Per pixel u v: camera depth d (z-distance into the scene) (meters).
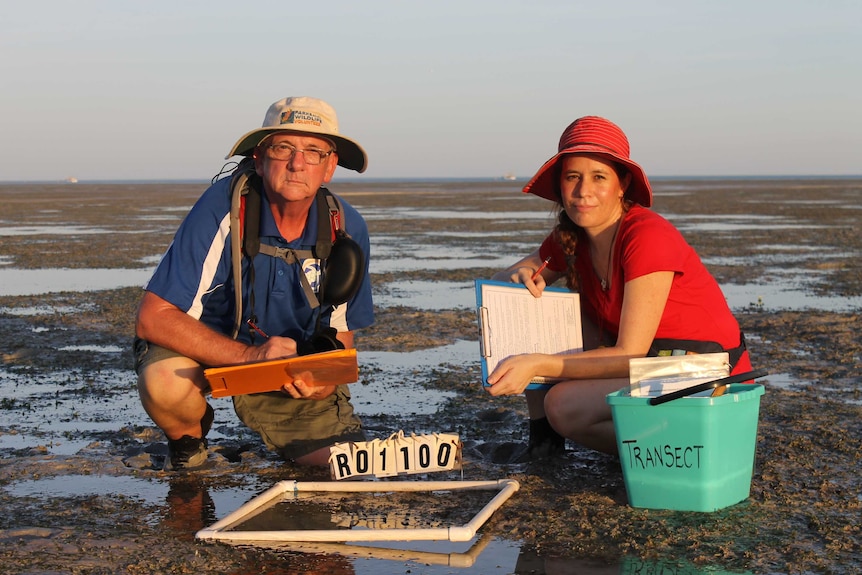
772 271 16.11
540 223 32.22
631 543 3.63
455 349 8.84
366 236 4.79
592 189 4.35
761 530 3.77
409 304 12.02
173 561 3.50
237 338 4.56
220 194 4.40
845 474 4.55
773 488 4.31
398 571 3.40
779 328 9.73
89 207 48.69
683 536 3.69
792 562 3.45
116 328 9.87
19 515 4.03
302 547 3.64
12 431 5.58
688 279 4.35
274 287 4.46
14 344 8.85
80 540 3.72
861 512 3.99
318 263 4.50
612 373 4.33
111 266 17.23
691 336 4.37
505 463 4.86
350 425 4.84
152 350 4.45
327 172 4.45
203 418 4.74
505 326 4.43
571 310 4.62
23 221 34.06
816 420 5.72
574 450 5.03
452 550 3.60
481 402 6.44
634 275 4.27
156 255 19.64
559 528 3.81
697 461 3.90
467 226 30.64
